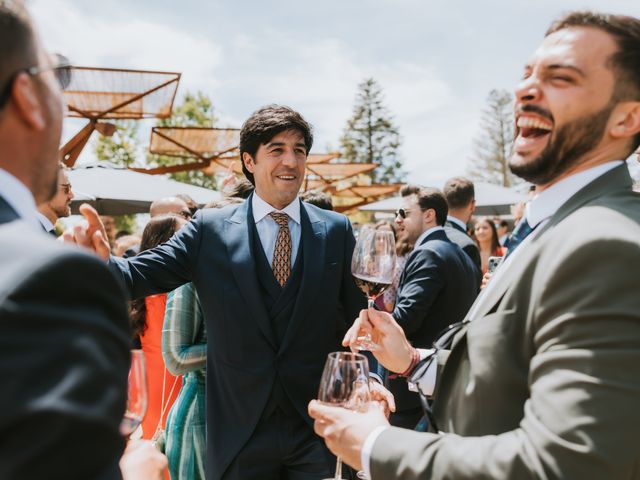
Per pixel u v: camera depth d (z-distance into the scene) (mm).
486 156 44406
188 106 24781
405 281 2994
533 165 1045
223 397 1885
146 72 5523
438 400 1117
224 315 1883
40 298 512
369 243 1731
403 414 2973
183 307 2164
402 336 1518
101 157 19953
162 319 2443
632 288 767
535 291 906
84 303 559
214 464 1862
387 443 933
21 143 641
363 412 1084
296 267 1975
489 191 9531
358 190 15539
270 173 1982
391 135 41906
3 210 604
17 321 488
